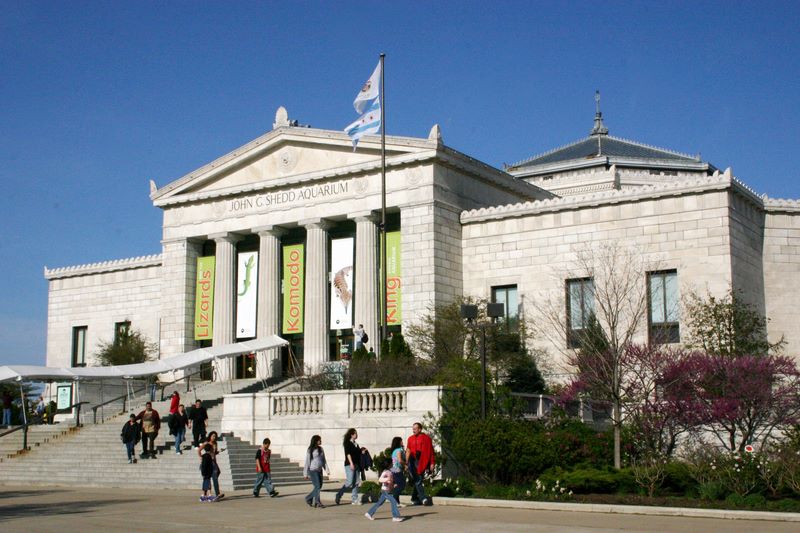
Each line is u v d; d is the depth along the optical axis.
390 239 60.78
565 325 53.59
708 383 39.34
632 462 37.19
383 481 26.80
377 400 40.97
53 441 51.16
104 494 37.78
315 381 51.12
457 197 61.00
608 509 28.84
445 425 37.97
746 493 30.66
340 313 62.22
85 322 80.75
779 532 23.44
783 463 31.00
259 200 66.12
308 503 31.11
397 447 28.97
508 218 59.47
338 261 63.03
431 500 31.41
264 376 63.97
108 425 52.38
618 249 55.06
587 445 37.75
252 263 67.06
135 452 45.88
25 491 40.44
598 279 55.28
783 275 56.47
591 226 56.41
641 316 49.28
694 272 52.44
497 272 59.44
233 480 39.12
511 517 27.58
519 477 35.69
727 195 52.00
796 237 56.97
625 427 39.44
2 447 52.16
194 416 44.19
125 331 76.25
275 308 65.06
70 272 82.06
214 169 67.62
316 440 31.25
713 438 43.97
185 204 69.62
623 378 44.03
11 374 51.22
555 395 45.38
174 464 42.59
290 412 43.69
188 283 69.12
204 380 67.00
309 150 64.19
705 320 47.94
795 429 37.44
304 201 63.94
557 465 35.53
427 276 57.94
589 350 44.09
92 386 61.59
